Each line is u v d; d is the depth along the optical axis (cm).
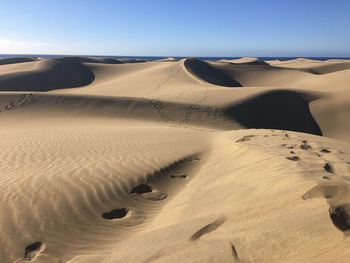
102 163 888
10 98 2748
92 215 604
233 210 495
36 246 497
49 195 654
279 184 556
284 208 447
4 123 2300
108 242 519
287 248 347
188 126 2511
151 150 1065
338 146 957
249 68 7119
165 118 2723
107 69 6788
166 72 5284
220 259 359
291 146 918
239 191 598
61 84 5762
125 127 1822
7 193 658
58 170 818
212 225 461
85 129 1628
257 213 458
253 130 1392
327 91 3669
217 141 1208
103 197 673
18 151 1041
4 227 533
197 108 2938
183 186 784
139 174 805
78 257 467
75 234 537
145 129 1625
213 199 608
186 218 549
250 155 843
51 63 6512
